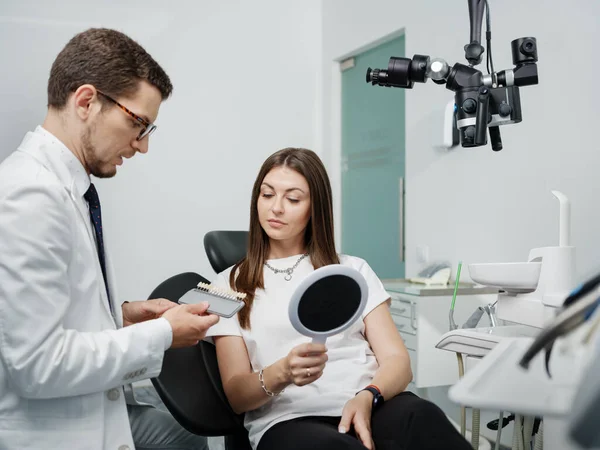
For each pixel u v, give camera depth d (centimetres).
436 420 119
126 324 139
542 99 242
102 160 119
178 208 373
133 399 160
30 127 336
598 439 42
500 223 263
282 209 150
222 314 123
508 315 162
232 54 389
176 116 374
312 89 415
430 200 308
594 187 219
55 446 106
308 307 113
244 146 393
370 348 153
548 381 63
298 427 123
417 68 183
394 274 351
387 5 343
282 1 405
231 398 139
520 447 156
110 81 113
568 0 229
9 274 99
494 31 266
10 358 100
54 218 104
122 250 358
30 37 337
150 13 367
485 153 271
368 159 376
